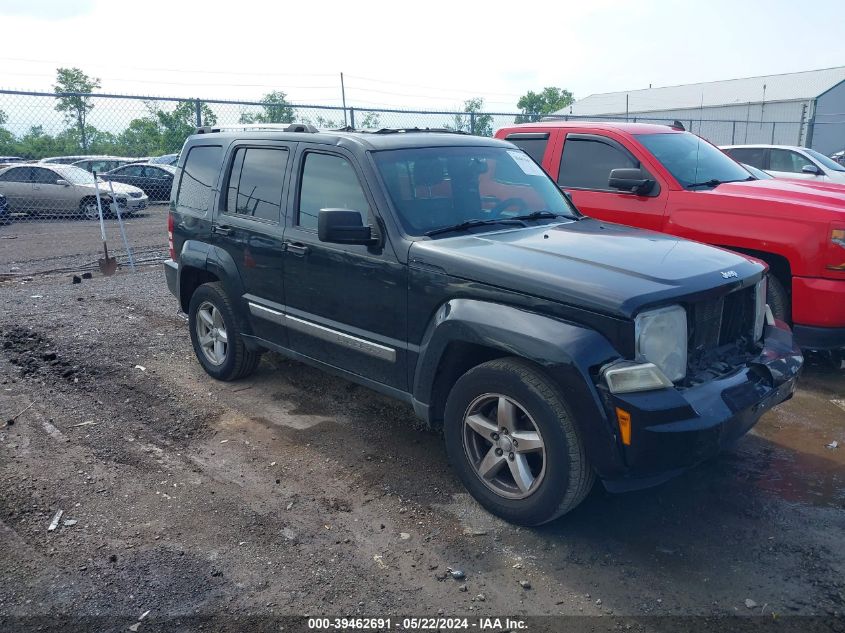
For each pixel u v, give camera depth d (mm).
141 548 3359
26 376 5660
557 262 3506
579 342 3148
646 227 6496
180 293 5812
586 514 3682
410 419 4914
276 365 5930
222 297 5289
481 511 3709
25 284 9445
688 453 3100
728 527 3562
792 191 6059
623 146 6793
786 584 3104
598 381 3109
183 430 4707
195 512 3691
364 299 4137
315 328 4500
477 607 2965
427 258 3764
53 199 17734
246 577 3154
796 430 4754
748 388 3455
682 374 3340
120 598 3000
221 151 5406
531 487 3428
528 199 4727
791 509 3732
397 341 4012
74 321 7301
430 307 3777
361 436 4633
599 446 3119
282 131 4980
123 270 10680
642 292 3170
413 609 2953
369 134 4574
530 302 3367
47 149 11828
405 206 4078
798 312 5590
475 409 3652
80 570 3184
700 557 3307
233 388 5449
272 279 4789
